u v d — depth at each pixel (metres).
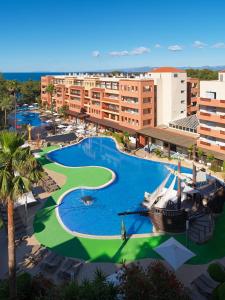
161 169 68.06
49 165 71.00
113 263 34.84
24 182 23.95
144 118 90.19
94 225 43.94
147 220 45.16
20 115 137.25
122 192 55.84
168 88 93.12
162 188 48.28
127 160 75.12
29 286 26.97
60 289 24.27
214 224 43.03
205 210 44.75
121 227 41.94
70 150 84.25
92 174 64.94
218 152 67.44
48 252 36.47
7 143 23.89
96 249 37.75
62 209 48.78
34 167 24.45
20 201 46.91
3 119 97.00
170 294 21.38
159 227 41.88
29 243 38.72
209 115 67.44
